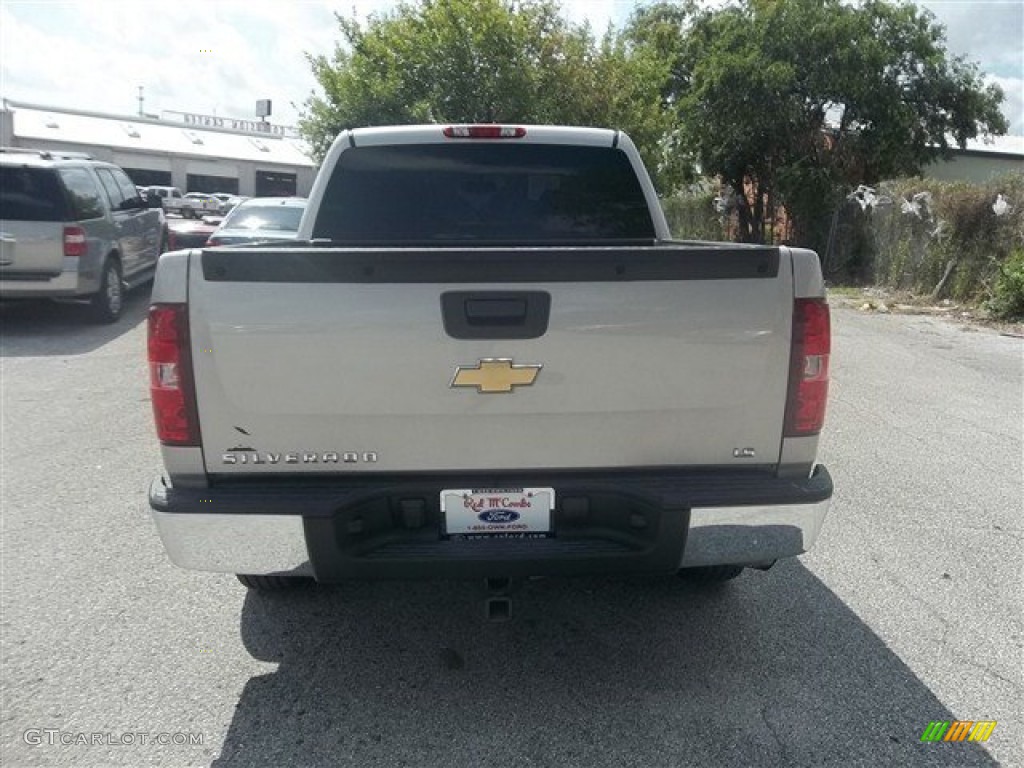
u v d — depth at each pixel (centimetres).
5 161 998
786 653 353
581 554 290
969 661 347
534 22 1930
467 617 386
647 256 279
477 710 315
